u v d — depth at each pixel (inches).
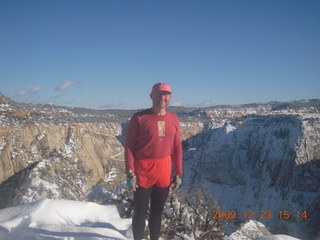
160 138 131.0
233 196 2815.0
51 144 2127.2
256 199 2610.7
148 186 134.6
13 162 1817.2
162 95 128.6
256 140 3129.9
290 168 2431.1
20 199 1065.5
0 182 1670.8
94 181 2149.4
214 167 3095.5
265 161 2824.8
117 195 319.3
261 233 306.2
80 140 2421.3
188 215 268.1
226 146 3218.5
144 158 133.4
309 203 2114.9
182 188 306.5
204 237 249.6
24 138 2012.8
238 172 2970.0
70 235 141.3
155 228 145.0
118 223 185.6
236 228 310.2
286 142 2659.9
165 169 135.2
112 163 2458.2
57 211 172.4
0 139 1892.2
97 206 199.8
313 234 1934.1
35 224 156.3
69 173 2025.1
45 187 1109.1
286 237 174.4
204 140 3855.8
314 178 2294.5
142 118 131.0
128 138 133.0
